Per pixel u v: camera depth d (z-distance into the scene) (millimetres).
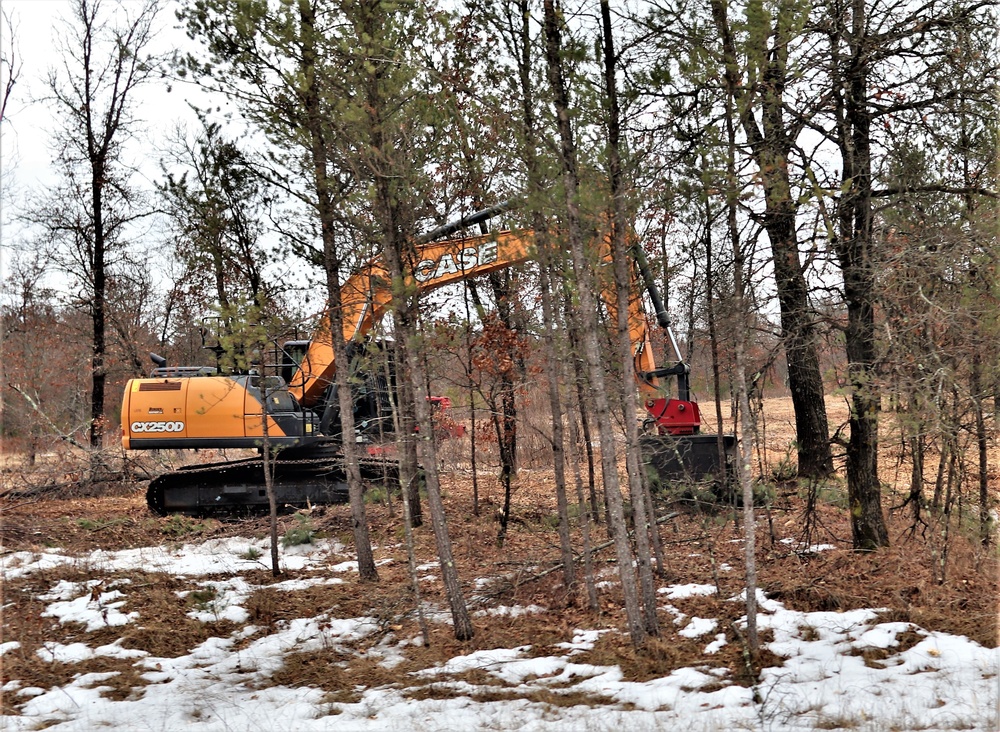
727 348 10922
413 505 15125
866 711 7086
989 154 9969
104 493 19312
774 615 9539
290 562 13336
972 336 8656
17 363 22500
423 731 7297
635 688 8094
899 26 9945
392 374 14008
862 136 10453
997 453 17438
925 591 9602
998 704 6961
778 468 16625
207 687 8789
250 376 15539
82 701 8461
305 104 10555
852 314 10227
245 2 9750
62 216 20906
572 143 8828
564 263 9398
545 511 15703
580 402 13617
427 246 12109
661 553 11562
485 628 10203
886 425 11023
